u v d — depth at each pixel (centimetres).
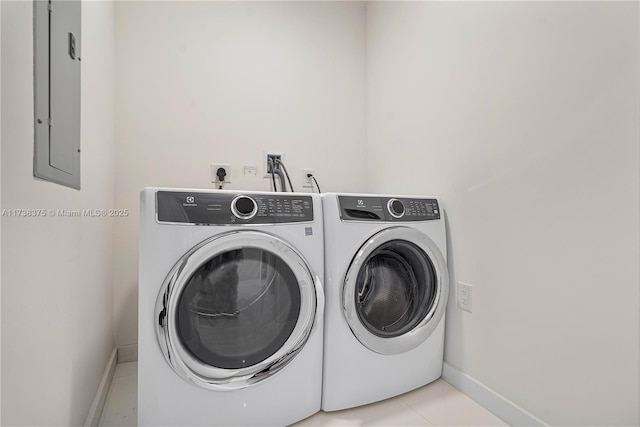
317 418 115
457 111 137
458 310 134
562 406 97
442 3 146
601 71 87
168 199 94
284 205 109
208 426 98
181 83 172
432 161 152
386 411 119
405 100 173
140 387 92
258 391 104
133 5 165
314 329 112
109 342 147
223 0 181
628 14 81
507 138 114
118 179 160
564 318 96
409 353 129
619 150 83
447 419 115
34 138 68
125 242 161
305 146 199
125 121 162
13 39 60
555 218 98
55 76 80
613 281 85
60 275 82
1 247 55
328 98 204
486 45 122
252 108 186
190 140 173
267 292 106
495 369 118
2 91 56
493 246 119
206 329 98
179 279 91
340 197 118
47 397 74
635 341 81
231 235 97
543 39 102
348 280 113
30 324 66
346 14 210
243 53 185
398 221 125
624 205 82
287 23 195
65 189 86
